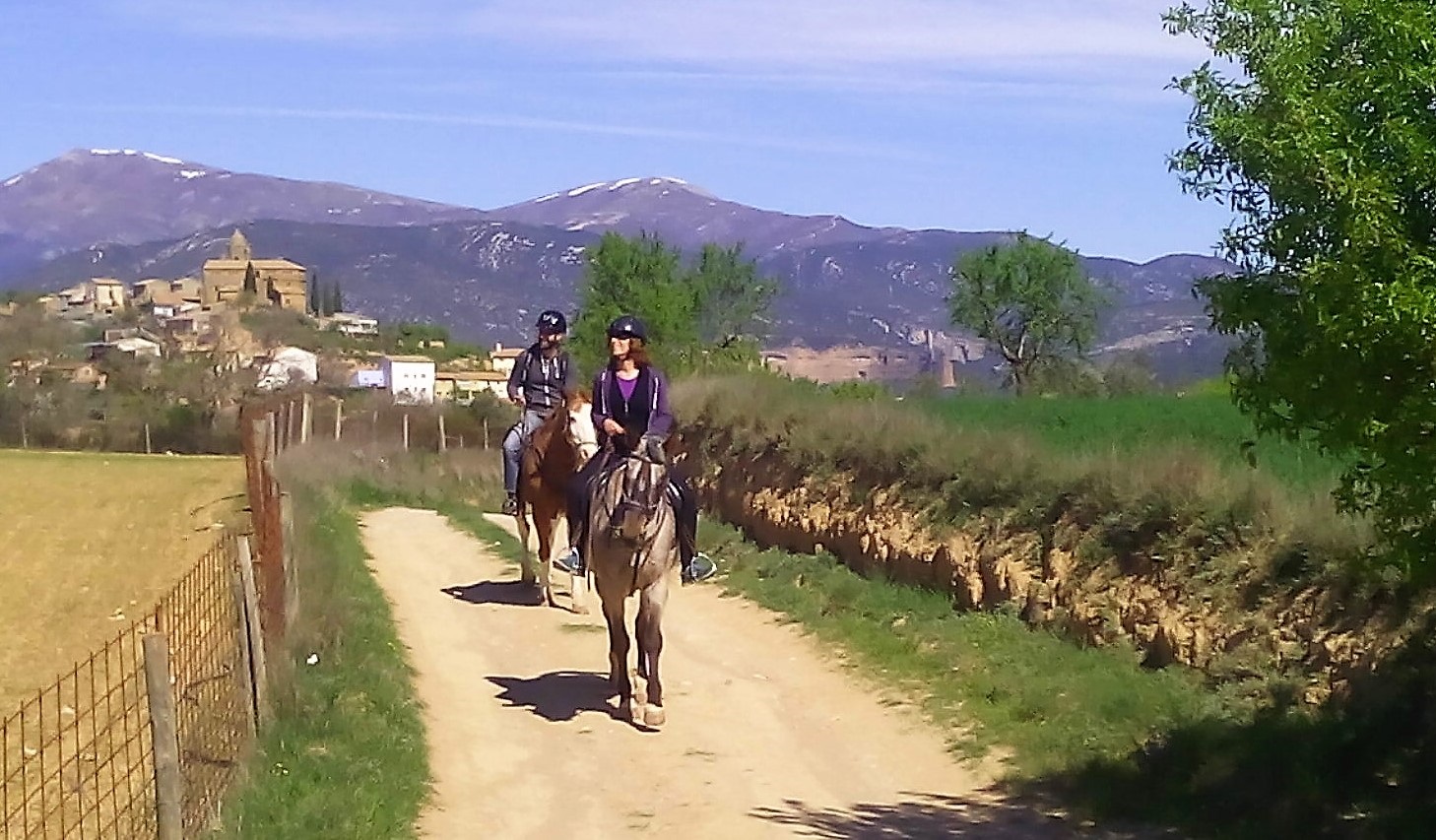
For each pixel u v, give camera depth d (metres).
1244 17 7.15
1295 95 6.70
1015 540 15.49
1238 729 10.33
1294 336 7.23
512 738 11.67
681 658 14.76
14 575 24.84
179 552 27.61
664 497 11.76
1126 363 42.91
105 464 50.28
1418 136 6.47
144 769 10.02
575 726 12.05
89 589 23.30
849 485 19.56
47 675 16.23
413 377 78.44
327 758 10.16
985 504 16.50
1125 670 12.68
